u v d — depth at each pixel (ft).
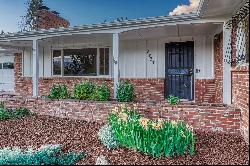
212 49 41.14
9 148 21.97
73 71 51.80
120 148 21.17
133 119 21.90
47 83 52.37
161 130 19.45
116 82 36.73
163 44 44.60
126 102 31.94
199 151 20.53
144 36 43.14
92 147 21.86
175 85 43.91
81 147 21.99
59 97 37.24
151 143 19.30
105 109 31.91
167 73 44.45
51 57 53.31
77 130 27.73
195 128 27.35
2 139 25.03
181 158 19.02
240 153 20.10
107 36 41.93
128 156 19.43
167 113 28.58
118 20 35.99
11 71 61.57
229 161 18.43
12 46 53.62
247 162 18.21
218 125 26.45
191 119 27.55
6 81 62.08
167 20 33.71
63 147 22.04
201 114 27.20
